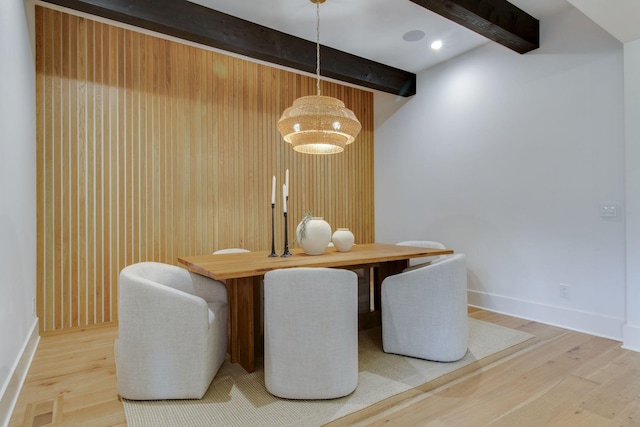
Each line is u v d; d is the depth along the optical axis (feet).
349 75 13.25
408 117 15.69
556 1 10.14
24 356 7.61
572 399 6.49
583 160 10.09
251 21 10.97
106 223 11.05
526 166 11.43
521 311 11.54
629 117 8.96
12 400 6.30
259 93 14.11
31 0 9.31
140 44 11.62
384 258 8.68
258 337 8.57
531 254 11.32
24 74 8.39
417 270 8.20
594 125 9.87
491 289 12.48
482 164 12.75
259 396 6.56
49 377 7.44
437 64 14.32
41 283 10.13
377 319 10.87
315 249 9.00
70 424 5.76
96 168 10.88
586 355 8.46
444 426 5.70
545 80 10.94
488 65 12.55
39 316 10.09
